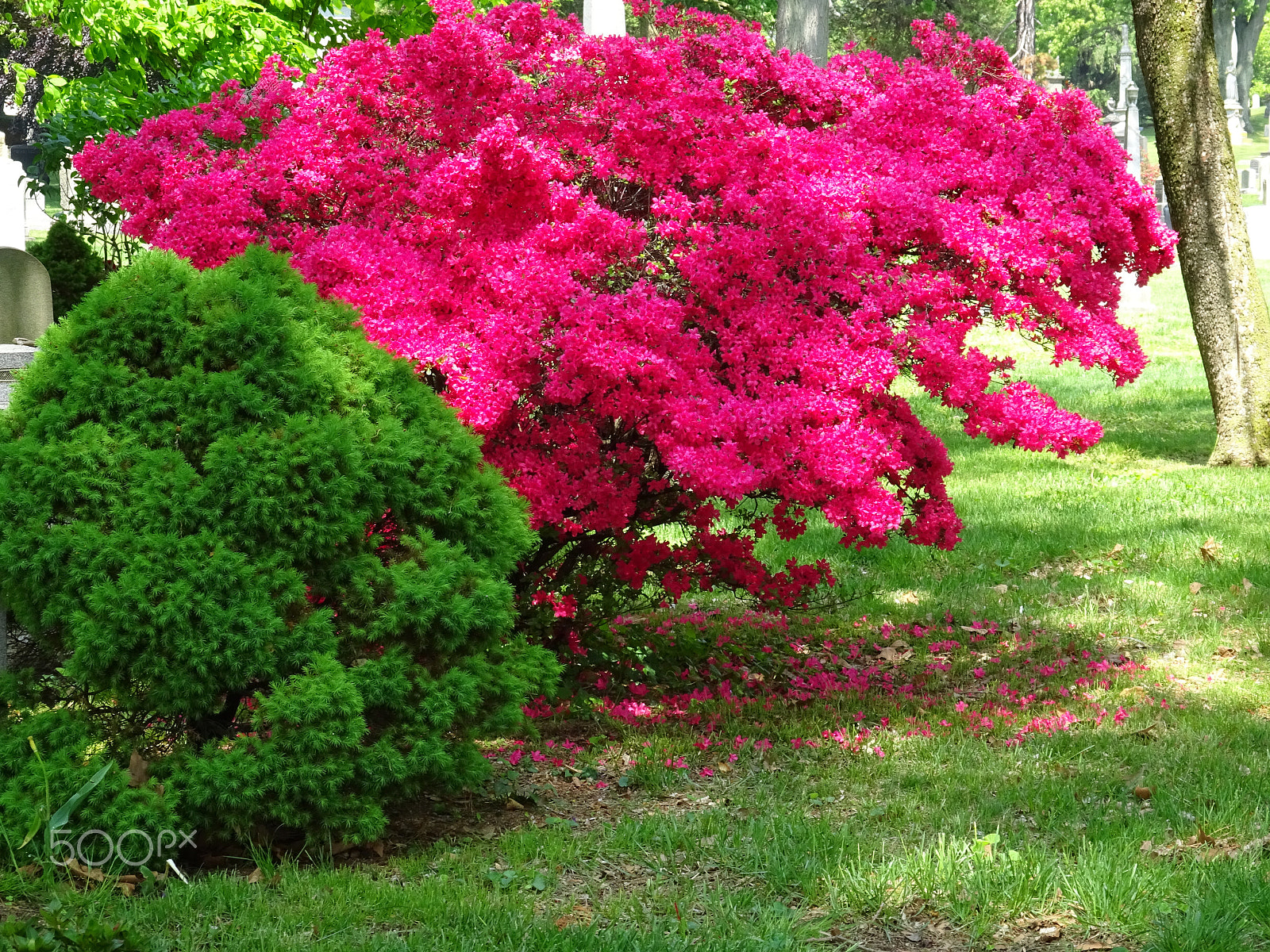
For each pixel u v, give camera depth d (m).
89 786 3.78
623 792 4.83
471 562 4.34
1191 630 6.73
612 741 5.36
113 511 3.95
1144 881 3.81
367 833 3.99
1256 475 10.09
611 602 6.11
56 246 9.62
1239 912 3.61
